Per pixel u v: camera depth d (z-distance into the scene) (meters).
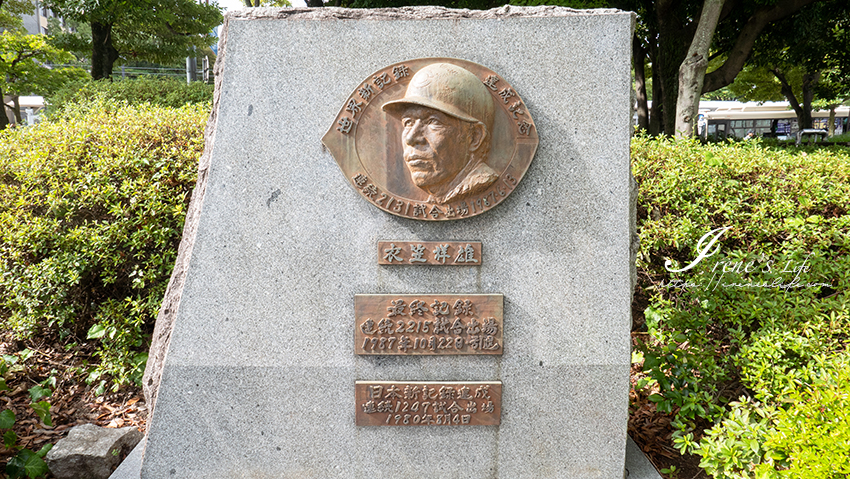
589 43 2.27
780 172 4.23
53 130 4.28
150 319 3.80
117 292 3.80
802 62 12.82
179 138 4.06
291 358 2.38
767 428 2.56
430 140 2.21
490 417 2.42
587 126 2.30
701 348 3.11
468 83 2.21
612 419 2.43
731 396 3.12
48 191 3.83
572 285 2.37
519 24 2.26
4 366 2.85
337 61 2.26
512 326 2.38
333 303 2.36
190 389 2.37
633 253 2.60
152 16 12.91
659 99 11.82
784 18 10.13
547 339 2.39
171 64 17.39
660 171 4.17
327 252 2.33
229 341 2.36
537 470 2.47
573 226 2.35
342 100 2.27
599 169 2.32
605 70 2.28
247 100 2.27
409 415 2.41
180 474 2.42
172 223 3.70
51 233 3.57
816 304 3.07
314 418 2.41
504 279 2.36
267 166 2.29
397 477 2.46
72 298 3.71
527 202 2.33
